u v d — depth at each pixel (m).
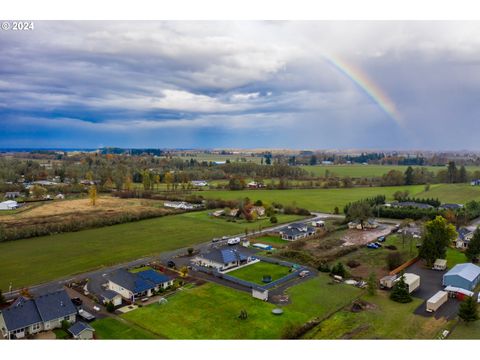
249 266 77.25
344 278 69.19
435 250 74.50
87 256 83.38
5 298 60.53
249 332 48.38
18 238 98.31
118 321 51.91
